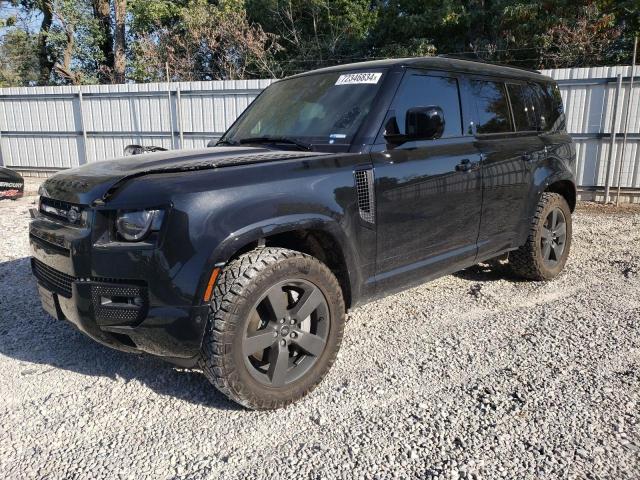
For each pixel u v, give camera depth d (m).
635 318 4.23
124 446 2.71
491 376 3.35
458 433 2.76
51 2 23.66
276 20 22.27
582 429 2.76
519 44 17.58
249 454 2.63
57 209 3.08
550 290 5.00
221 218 2.73
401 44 19.88
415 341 3.90
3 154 15.99
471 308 4.56
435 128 3.27
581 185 10.73
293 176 3.04
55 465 2.57
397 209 3.53
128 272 2.71
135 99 14.11
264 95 4.59
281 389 3.01
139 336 2.78
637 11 16.78
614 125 10.08
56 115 15.10
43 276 3.26
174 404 3.11
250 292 2.78
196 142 13.72
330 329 3.18
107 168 3.15
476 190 4.12
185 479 2.46
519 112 4.82
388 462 2.54
